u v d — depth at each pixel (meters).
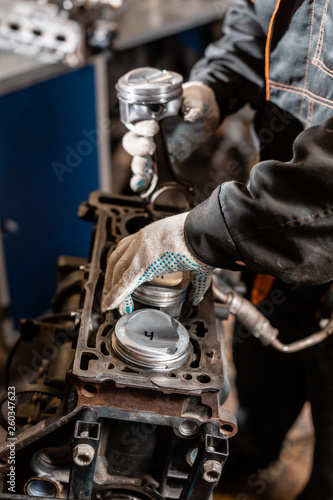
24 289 2.28
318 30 1.07
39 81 2.00
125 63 2.36
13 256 2.17
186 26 2.56
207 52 1.51
